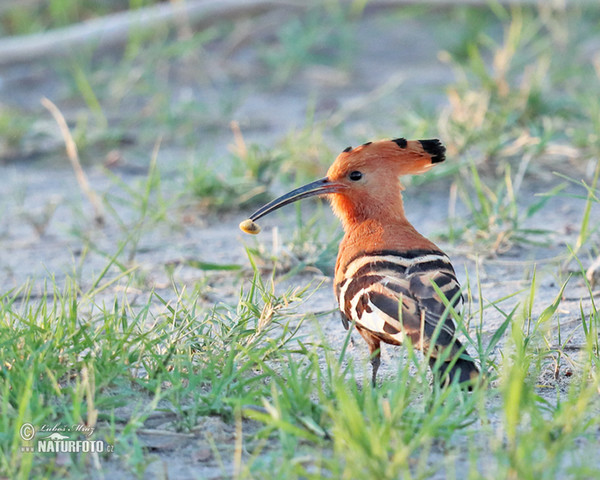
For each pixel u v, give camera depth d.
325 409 7.10
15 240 13.12
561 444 6.49
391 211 9.28
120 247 11.92
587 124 15.68
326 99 19.27
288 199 9.52
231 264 11.84
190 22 20.70
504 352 8.62
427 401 7.19
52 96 20.12
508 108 15.59
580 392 7.38
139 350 8.26
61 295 10.62
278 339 8.40
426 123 15.40
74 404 7.01
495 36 22.19
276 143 15.91
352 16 22.59
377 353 8.23
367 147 9.36
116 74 20.03
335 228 12.42
